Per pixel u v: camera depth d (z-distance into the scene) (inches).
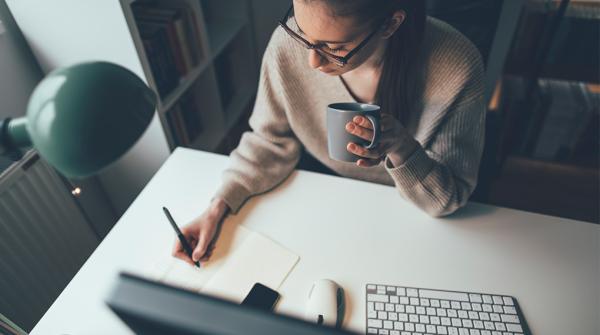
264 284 33.5
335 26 28.0
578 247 34.7
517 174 78.2
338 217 38.1
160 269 35.1
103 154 16.8
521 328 29.9
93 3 47.4
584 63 65.9
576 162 78.5
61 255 53.5
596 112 70.0
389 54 34.6
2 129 17.8
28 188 46.7
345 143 30.9
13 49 52.1
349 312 31.6
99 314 32.4
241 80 93.4
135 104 17.6
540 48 66.4
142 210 39.9
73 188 54.0
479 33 44.3
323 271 34.2
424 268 33.9
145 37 55.7
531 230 36.1
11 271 46.6
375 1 27.5
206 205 40.0
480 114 37.3
